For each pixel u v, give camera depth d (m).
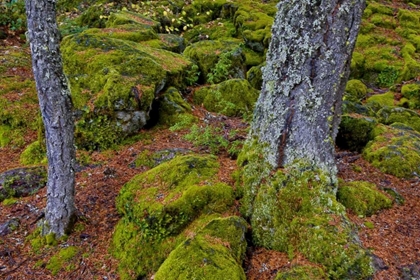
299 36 3.61
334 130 3.89
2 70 8.01
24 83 7.48
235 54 8.64
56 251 3.95
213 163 4.51
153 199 3.98
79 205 4.54
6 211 4.54
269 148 3.87
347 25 3.51
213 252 3.20
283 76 3.77
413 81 9.80
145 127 6.38
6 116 6.50
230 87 7.30
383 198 4.29
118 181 4.99
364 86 9.70
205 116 6.77
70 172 4.01
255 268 3.37
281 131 3.80
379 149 5.40
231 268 3.08
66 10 12.52
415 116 7.28
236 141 5.12
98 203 4.60
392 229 3.85
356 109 7.08
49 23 3.50
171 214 3.77
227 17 12.86
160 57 7.44
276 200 3.63
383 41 11.70
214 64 8.38
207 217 3.79
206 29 12.23
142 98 5.96
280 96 3.80
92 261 3.84
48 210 4.08
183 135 6.07
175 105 6.58
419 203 4.40
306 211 3.52
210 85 7.91
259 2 13.53
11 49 9.37
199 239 3.35
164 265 3.23
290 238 3.46
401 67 10.45
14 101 6.86
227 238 3.43
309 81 3.64
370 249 3.45
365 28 12.23
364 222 3.90
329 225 3.36
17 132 6.41
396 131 5.98
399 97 9.15
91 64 6.39
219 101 7.09
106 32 8.43
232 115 7.00
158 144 5.81
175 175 4.23
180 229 3.76
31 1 3.38
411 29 12.29
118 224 4.18
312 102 3.67
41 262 3.83
